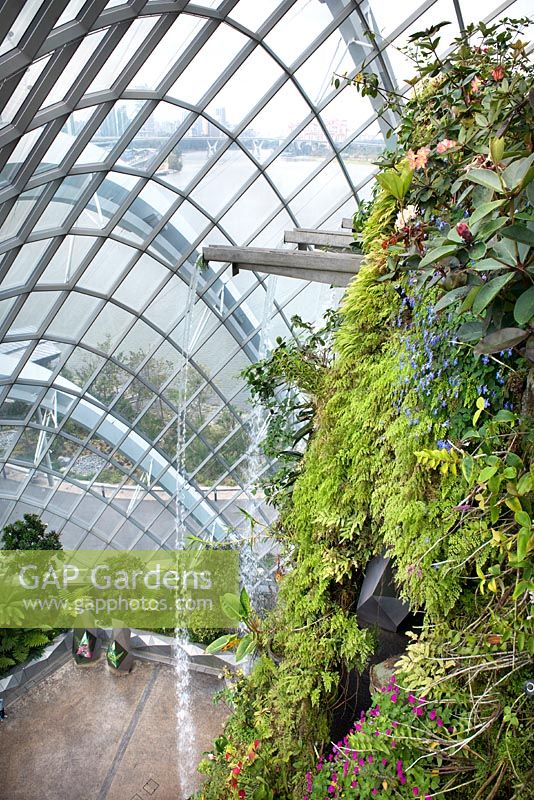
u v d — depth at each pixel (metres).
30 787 14.65
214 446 21.16
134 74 10.31
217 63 11.34
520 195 2.59
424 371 3.99
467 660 3.32
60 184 11.84
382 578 4.50
